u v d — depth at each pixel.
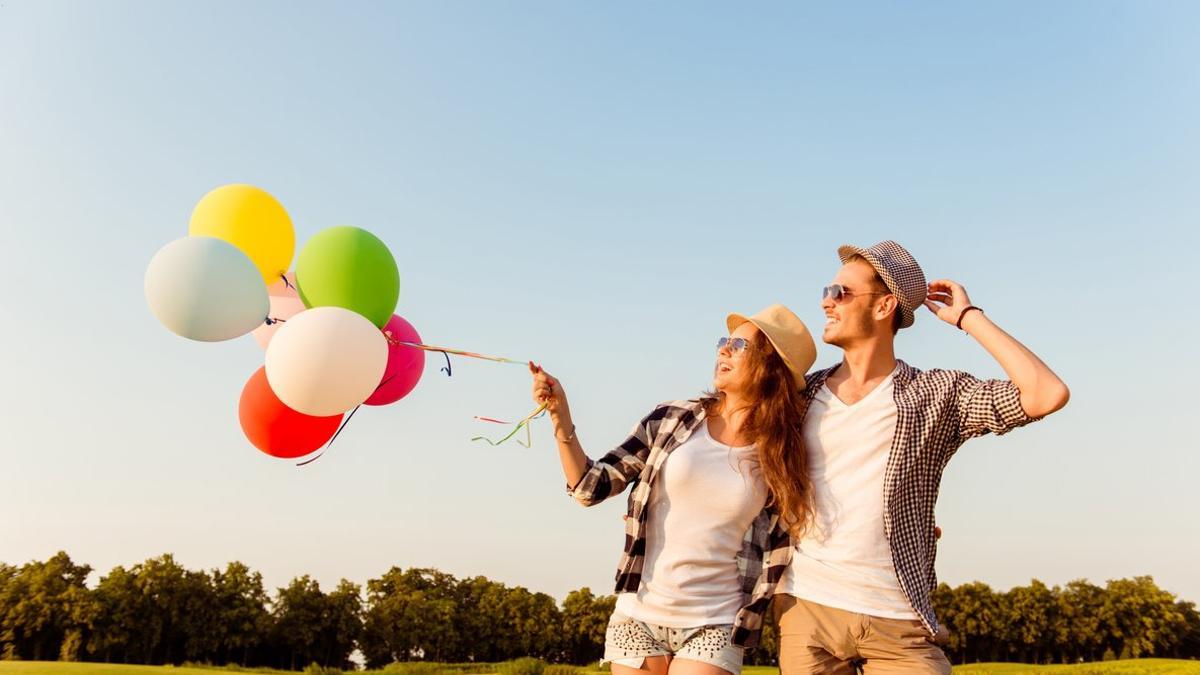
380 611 68.00
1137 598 68.38
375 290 4.43
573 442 3.68
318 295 4.37
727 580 3.58
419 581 75.81
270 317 4.70
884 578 3.36
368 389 4.15
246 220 4.44
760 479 3.57
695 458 3.59
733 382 3.66
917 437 3.44
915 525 3.41
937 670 3.26
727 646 3.47
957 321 3.60
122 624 54.44
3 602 53.66
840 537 3.43
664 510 3.62
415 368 4.89
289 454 4.54
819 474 3.55
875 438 3.47
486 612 72.56
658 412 3.81
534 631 71.88
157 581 56.84
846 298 3.66
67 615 53.75
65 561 57.03
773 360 3.64
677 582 3.51
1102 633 67.56
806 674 3.43
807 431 3.63
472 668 45.44
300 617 61.75
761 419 3.57
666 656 3.55
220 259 4.08
